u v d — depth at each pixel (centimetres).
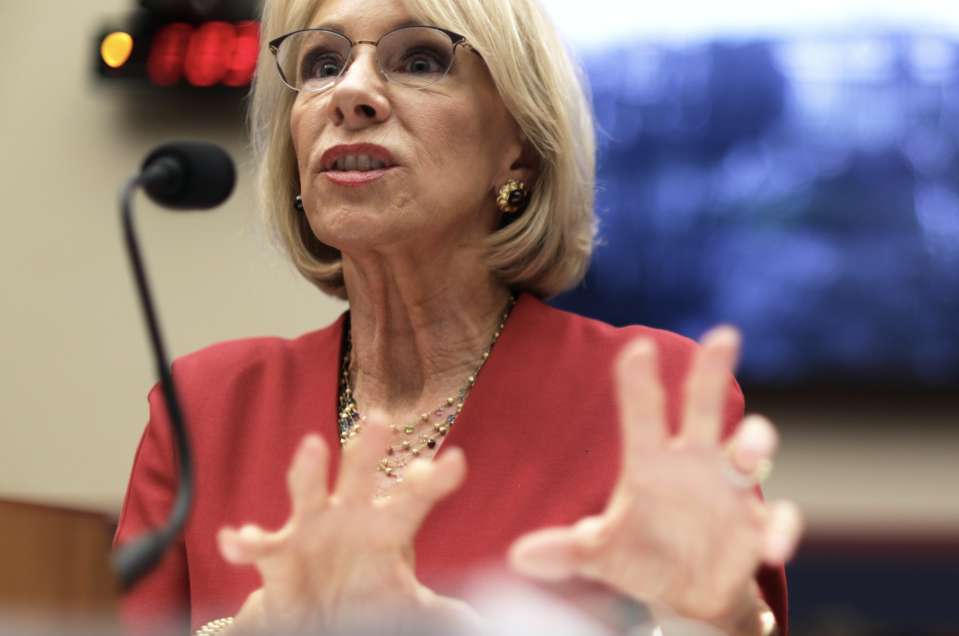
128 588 56
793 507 65
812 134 254
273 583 69
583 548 65
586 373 119
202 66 270
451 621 52
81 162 285
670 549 64
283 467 119
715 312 257
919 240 250
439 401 124
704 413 65
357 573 69
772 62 256
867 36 254
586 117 140
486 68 123
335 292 145
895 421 251
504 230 129
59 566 150
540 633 54
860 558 249
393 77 118
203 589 113
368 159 117
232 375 130
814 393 254
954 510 247
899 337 250
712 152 258
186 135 277
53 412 280
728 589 64
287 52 131
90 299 282
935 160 251
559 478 111
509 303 134
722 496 64
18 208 286
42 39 292
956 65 252
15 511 149
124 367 279
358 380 130
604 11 264
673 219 259
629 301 260
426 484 69
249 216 169
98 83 274
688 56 260
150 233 280
